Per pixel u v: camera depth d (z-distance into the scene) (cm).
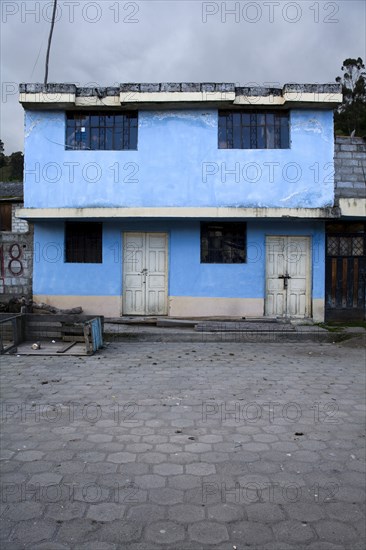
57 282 1179
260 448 427
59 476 368
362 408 550
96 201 1132
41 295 1182
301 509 322
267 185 1124
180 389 626
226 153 1127
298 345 991
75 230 1192
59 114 1137
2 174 3303
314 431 471
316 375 716
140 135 1130
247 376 705
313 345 991
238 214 1098
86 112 1145
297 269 1182
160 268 1190
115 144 1152
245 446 431
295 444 437
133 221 1162
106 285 1177
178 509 321
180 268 1168
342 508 324
